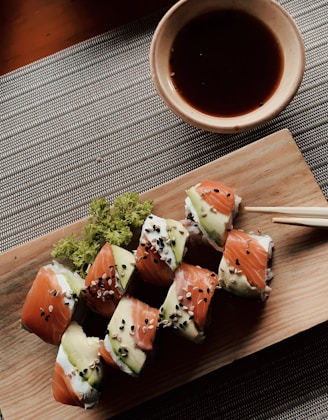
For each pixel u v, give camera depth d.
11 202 0.48
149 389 0.44
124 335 0.41
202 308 0.41
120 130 0.48
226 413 0.45
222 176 0.45
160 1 0.50
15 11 0.50
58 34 0.50
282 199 0.45
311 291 0.43
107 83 0.49
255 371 0.45
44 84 0.50
